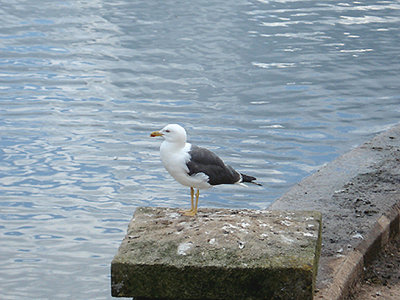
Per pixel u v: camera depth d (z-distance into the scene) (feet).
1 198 34.71
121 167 38.70
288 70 55.72
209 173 20.51
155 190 36.17
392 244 24.44
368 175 28.68
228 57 58.85
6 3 75.36
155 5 76.38
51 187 36.14
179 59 58.18
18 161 39.04
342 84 52.85
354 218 24.30
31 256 29.55
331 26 69.26
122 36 64.39
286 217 19.07
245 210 20.01
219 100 49.16
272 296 16.46
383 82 53.52
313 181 28.17
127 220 32.94
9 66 55.57
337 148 41.55
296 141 42.39
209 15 72.08
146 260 16.57
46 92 50.31
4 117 45.42
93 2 77.41
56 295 26.73
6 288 27.12
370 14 74.33
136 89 51.24
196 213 19.70
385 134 34.30
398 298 20.72
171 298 16.71
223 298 16.57
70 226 32.24
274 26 68.64
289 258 16.57
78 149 40.86
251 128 44.27
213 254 16.75
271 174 37.96
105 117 45.91
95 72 54.85
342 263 21.07
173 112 46.88
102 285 27.50
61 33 65.00
